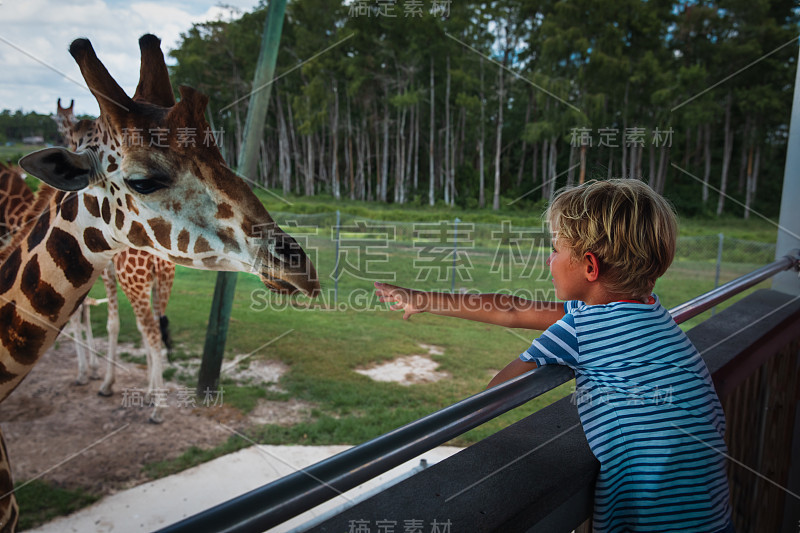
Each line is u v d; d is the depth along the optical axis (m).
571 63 27.30
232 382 2.51
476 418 0.61
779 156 27.58
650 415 0.75
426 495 0.67
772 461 1.53
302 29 30.08
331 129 35.03
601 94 25.00
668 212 0.77
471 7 28.81
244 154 2.29
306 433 2.55
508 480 0.71
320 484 0.48
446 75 32.47
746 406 1.39
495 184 30.09
